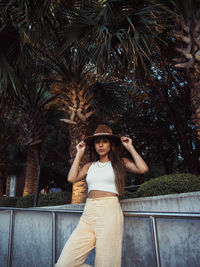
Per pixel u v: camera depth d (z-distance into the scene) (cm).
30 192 836
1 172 1020
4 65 432
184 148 861
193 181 324
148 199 280
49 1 380
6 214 286
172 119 881
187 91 870
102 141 191
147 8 370
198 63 307
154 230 154
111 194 171
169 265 161
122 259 189
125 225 190
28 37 409
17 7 417
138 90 837
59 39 469
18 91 471
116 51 427
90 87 566
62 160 1392
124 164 185
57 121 1036
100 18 407
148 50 358
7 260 260
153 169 1259
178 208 280
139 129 969
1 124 629
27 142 623
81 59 471
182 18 319
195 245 148
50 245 225
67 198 552
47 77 593
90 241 163
